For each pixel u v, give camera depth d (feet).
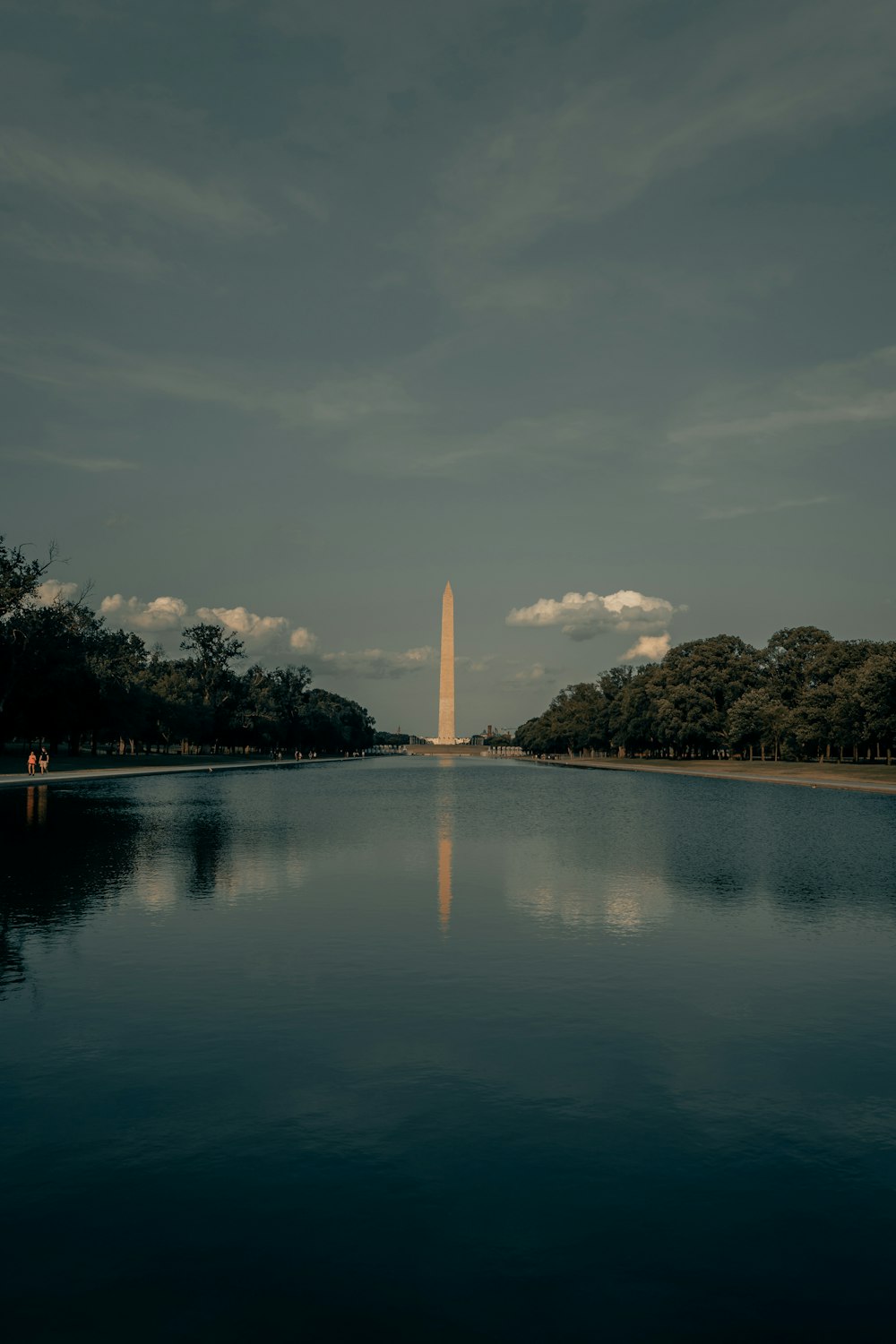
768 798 191.42
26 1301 18.01
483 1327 17.26
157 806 153.69
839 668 362.53
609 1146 24.66
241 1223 20.76
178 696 428.15
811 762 382.42
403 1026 35.01
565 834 109.60
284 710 589.73
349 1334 17.07
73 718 309.22
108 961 44.86
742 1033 34.22
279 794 205.16
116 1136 25.17
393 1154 24.12
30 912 57.57
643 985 40.93
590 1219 20.97
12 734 307.17
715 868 78.74
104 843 96.53
